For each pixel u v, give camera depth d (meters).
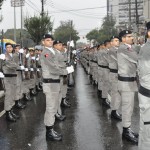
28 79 11.37
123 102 6.40
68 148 6.04
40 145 6.28
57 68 6.45
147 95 4.13
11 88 8.38
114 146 6.09
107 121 8.05
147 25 4.24
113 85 8.16
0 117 8.76
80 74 24.14
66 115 8.84
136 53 6.12
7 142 6.52
